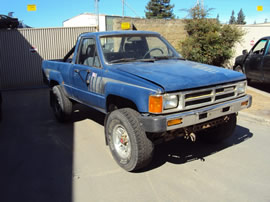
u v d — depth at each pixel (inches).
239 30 457.4
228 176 135.3
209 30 437.7
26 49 424.2
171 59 177.6
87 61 179.2
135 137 126.7
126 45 176.1
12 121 240.5
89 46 178.9
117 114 134.9
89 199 118.3
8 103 319.0
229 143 177.8
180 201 115.4
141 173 140.0
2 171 145.2
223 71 147.6
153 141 133.1
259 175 135.8
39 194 122.8
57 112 230.1
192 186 126.9
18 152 170.4
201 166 146.6
